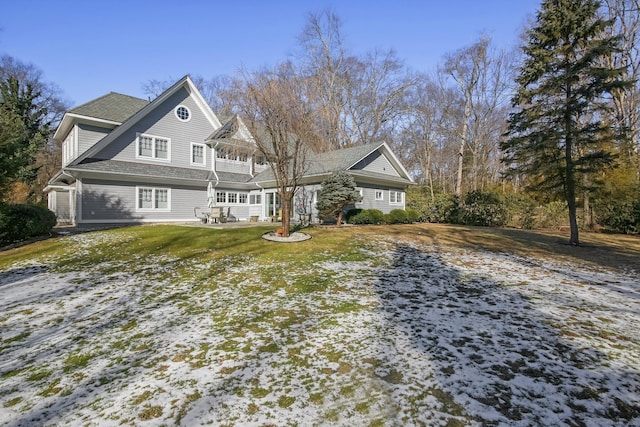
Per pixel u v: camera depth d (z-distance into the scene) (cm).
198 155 1817
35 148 2303
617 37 1005
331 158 1675
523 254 924
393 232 1281
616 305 484
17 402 266
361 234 1178
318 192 1616
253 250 866
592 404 246
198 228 1236
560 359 317
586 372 293
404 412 238
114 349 357
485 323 409
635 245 1123
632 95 1777
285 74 1030
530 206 1777
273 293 540
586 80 1105
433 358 319
